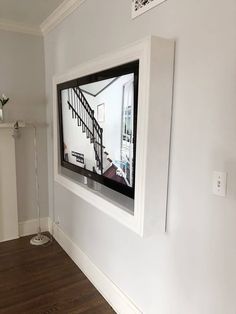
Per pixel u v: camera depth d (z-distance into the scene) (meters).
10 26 2.74
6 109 2.87
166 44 1.27
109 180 1.75
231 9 1.03
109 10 1.78
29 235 3.14
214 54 1.11
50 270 2.42
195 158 1.23
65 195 2.72
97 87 1.79
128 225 1.51
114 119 1.64
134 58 1.37
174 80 1.32
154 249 1.53
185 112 1.27
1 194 2.91
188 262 1.31
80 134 2.11
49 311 1.91
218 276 1.17
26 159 3.05
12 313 1.89
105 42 1.85
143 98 1.31
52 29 2.70
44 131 3.11
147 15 1.45
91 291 2.14
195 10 1.18
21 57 2.87
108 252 2.01
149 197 1.36
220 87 1.09
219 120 1.11
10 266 2.48
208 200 1.19
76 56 2.27
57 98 2.44
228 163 1.09
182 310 1.37
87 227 2.30
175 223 1.37
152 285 1.57
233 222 1.09
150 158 1.33
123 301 1.82
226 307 1.15
